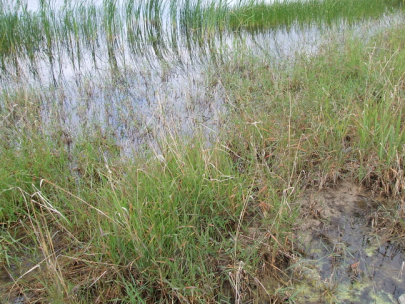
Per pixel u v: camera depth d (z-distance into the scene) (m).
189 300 2.11
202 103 5.36
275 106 4.67
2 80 6.74
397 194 2.92
